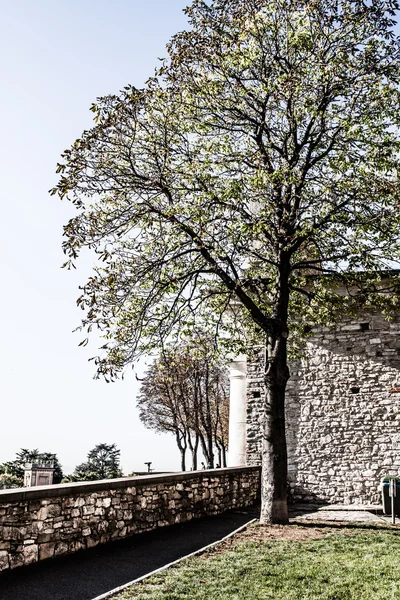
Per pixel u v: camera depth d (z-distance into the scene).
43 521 8.45
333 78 12.12
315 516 13.43
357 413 16.44
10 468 33.72
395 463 15.84
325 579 7.53
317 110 11.85
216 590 7.05
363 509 14.78
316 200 12.37
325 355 17.05
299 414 16.92
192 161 12.39
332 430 16.55
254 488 16.41
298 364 17.25
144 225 12.81
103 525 9.78
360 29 12.48
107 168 12.16
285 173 11.87
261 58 12.66
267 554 8.88
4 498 7.75
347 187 11.68
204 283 13.27
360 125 12.05
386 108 12.12
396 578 7.55
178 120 12.58
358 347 16.81
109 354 12.21
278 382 12.41
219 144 12.76
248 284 13.06
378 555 8.77
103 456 40.03
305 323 16.97
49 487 8.69
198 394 29.42
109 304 12.05
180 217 11.90
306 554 8.88
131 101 11.72
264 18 12.65
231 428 18.27
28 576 7.62
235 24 12.34
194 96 12.59
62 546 8.77
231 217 11.66
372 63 12.09
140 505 10.89
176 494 12.23
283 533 10.76
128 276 12.12
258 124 12.70
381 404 16.30
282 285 12.78
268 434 12.24
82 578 7.65
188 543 10.10
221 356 13.80
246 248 12.28
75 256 11.83
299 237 12.47
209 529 11.65
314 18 12.48
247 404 17.56
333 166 12.11
